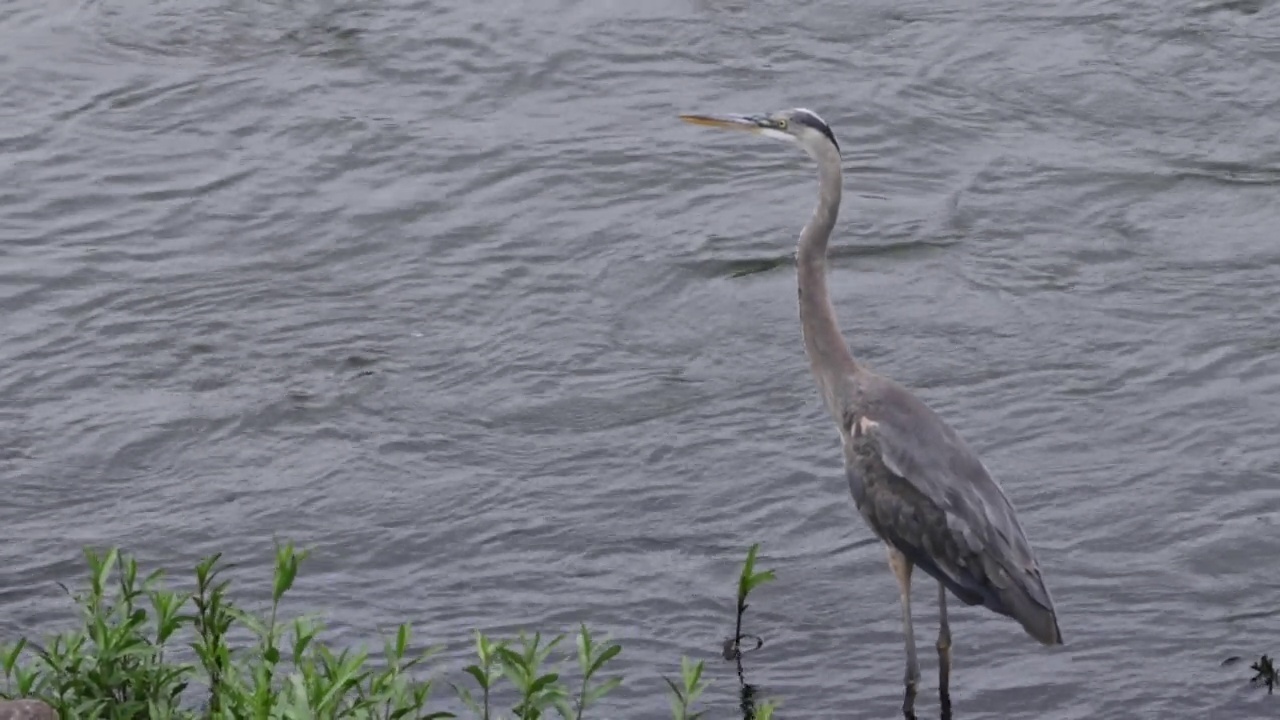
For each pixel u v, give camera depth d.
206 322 16.53
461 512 14.00
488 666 10.20
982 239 17.55
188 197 18.45
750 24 21.12
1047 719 11.66
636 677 12.10
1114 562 13.25
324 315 16.62
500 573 13.32
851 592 13.05
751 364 15.83
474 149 19.11
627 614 12.82
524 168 18.81
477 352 16.09
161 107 19.83
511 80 20.27
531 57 20.56
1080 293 16.69
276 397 15.45
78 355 16.11
